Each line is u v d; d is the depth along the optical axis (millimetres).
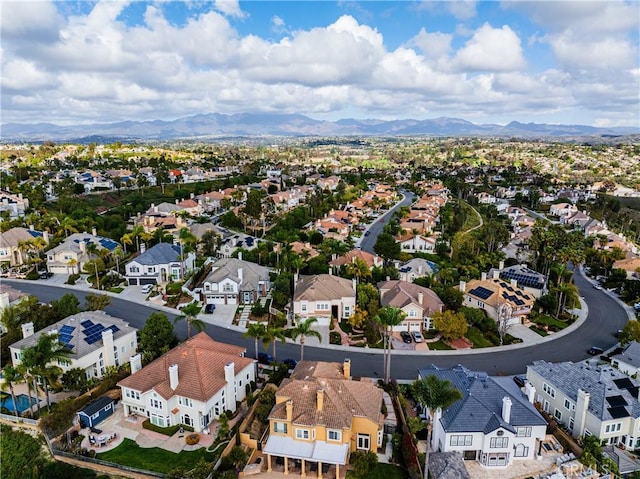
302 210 179625
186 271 110438
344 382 53938
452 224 165625
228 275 94812
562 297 96812
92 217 144250
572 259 112125
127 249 127688
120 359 67875
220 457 47938
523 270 109812
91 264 103062
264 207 177875
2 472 49125
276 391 56125
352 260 110000
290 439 49281
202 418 53344
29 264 113812
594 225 173250
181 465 47906
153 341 68562
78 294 98000
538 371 62531
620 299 106562
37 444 51844
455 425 49688
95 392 58594
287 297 92812
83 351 62156
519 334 84625
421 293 84812
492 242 137875
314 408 49906
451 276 102000
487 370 71125
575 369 60156
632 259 123812
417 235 145375
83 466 48312
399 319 63656
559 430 54469
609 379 56688
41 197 170375
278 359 72188
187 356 59031
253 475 47969
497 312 85938
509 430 48656
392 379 66500
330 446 48188
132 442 51719
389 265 115125
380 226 184000
